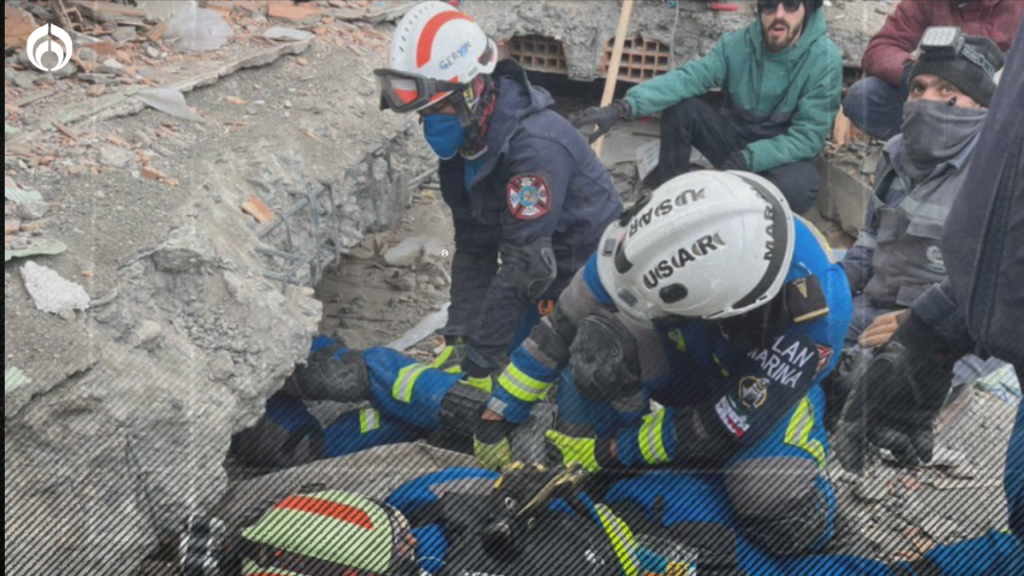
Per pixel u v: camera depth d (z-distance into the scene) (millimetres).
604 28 4523
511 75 2867
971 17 3631
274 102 3418
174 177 2803
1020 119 1950
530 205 2744
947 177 2822
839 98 3752
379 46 3967
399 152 3637
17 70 3168
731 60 3762
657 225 2057
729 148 3852
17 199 2525
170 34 3611
